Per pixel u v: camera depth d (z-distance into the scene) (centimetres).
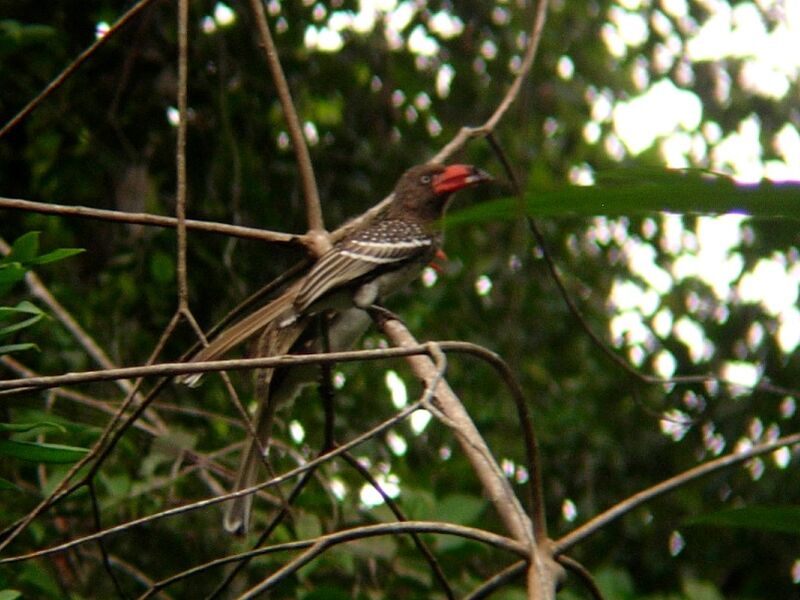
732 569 1400
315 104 1377
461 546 851
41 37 962
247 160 1184
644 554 1404
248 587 984
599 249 1509
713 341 1462
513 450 1357
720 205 178
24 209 600
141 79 1227
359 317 891
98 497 927
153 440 907
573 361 1466
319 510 910
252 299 738
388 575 947
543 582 404
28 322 518
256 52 1251
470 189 1386
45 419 730
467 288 1390
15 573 814
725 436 1425
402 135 1353
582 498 1404
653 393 1464
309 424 1144
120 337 1136
